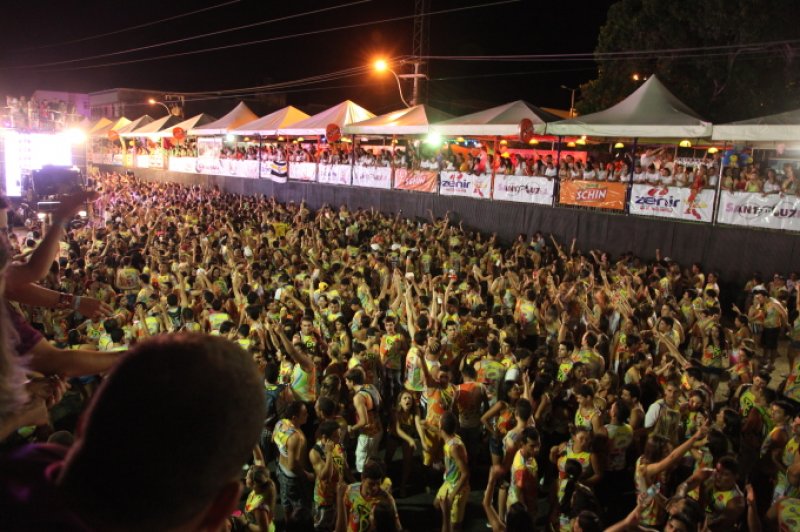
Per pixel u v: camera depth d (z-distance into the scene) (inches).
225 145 1289.4
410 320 397.4
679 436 286.0
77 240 722.8
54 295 99.9
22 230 1015.6
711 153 885.2
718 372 384.5
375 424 293.9
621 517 281.9
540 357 354.3
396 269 503.8
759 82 959.0
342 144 1093.1
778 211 554.6
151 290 461.4
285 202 1101.1
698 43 1003.9
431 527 287.3
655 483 233.3
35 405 65.8
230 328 367.6
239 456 41.2
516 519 197.3
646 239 644.1
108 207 1058.1
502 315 419.8
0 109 1259.8
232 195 1151.0
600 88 1160.2
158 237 690.2
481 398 307.0
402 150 992.2
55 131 1277.1
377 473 211.2
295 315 426.9
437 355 326.6
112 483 37.8
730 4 906.1
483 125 761.6
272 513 221.9
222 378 40.2
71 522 39.3
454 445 248.4
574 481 225.9
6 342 56.4
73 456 39.4
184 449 38.1
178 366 39.3
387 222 826.2
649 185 644.1
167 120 1487.5
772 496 260.5
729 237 583.8
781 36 884.6
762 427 280.4
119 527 38.7
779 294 498.9
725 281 587.8
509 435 254.5
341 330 359.9
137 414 37.9
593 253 613.9
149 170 1513.3
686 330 437.7
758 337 462.9
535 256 637.9
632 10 1093.8
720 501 221.1
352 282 479.8
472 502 307.9
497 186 780.0
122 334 374.6
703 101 1043.3
